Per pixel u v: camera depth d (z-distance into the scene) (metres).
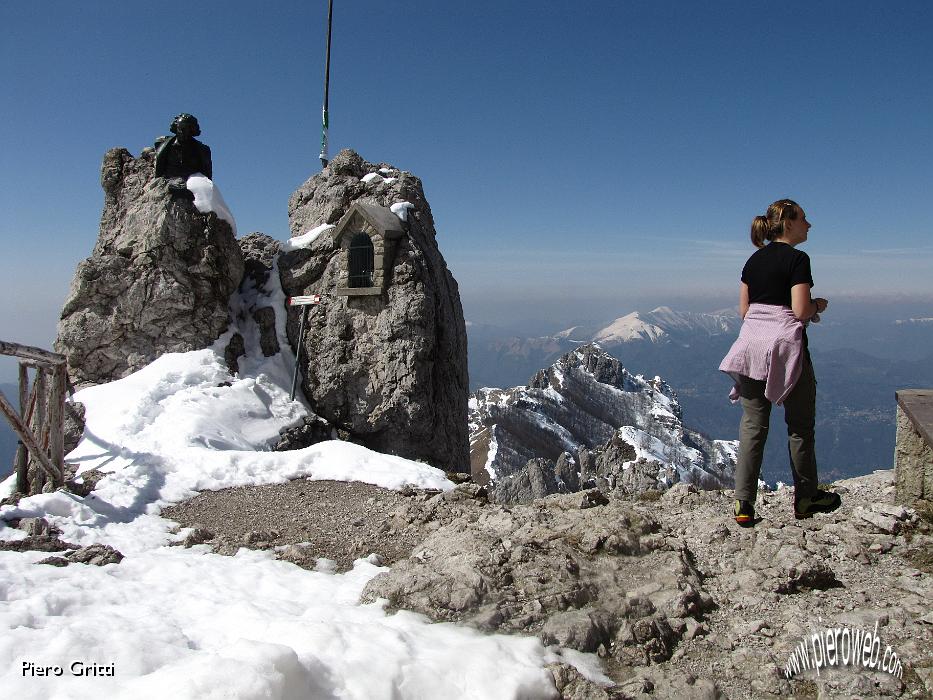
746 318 6.48
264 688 4.16
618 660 5.45
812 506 6.50
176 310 23.09
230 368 23.47
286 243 26.17
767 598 6.11
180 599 6.77
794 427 6.45
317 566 8.46
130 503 11.29
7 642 4.82
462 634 5.56
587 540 7.03
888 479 8.38
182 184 24.02
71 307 23.14
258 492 12.36
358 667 4.79
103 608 6.40
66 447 17.36
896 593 5.96
